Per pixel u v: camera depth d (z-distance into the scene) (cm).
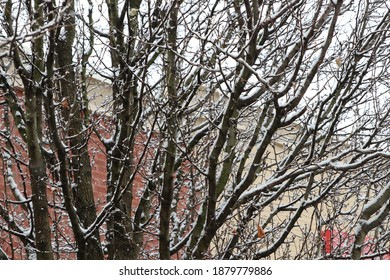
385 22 800
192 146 877
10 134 952
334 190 963
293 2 721
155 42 849
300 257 948
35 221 762
